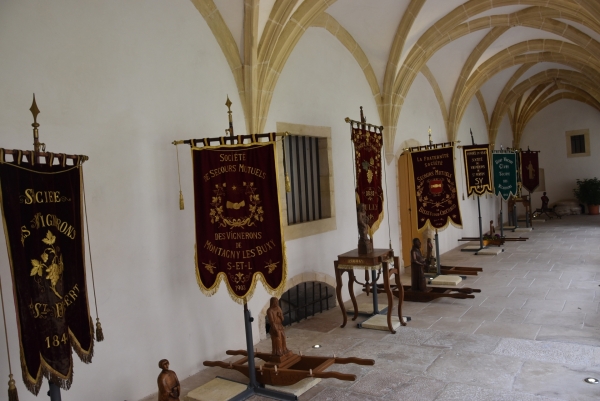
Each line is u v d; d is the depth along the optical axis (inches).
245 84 247.9
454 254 484.4
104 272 177.0
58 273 126.8
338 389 186.5
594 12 259.4
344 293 326.6
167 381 158.4
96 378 171.9
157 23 203.5
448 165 336.8
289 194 288.5
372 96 378.6
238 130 247.8
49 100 160.1
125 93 187.8
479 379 186.2
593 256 423.2
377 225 279.7
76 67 169.3
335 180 324.2
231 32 242.1
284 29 255.1
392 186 406.0
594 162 787.4
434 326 256.2
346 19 328.2
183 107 214.7
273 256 178.1
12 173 117.9
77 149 168.7
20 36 152.6
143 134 194.9
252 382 190.5
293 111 285.0
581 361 198.1
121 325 182.4
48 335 122.3
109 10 182.2
